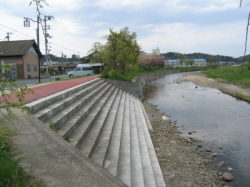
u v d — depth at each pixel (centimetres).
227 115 1814
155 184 614
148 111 1973
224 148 1119
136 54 3459
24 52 3481
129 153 747
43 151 405
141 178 602
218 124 1554
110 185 330
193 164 930
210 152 1069
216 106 2197
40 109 682
